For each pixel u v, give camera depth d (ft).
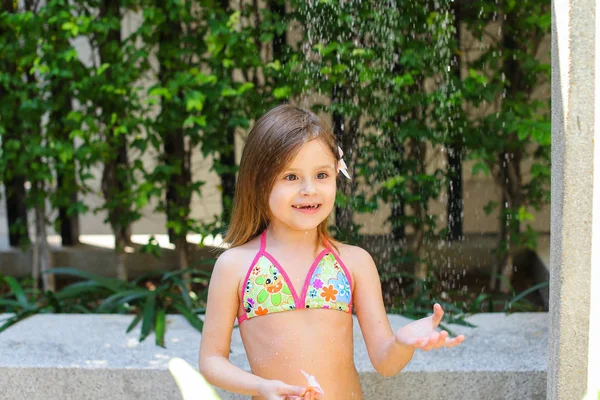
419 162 11.82
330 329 5.16
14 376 7.10
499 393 6.80
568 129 5.25
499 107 12.11
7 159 11.89
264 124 5.21
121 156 12.84
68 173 12.24
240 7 11.63
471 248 13.21
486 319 8.55
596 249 5.34
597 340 5.43
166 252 14.07
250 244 5.45
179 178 12.62
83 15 11.51
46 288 13.00
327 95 11.16
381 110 11.03
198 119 10.59
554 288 5.64
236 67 11.14
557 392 5.57
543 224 14.14
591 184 5.27
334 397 5.10
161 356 7.40
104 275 14.12
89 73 11.54
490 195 14.52
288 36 12.86
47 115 13.79
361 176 11.72
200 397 6.18
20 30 11.21
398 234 12.98
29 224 13.53
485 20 11.55
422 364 6.95
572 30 5.13
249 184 5.24
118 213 12.70
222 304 5.28
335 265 5.34
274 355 5.10
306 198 5.05
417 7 10.73
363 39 11.03
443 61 10.87
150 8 10.89
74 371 7.07
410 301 10.44
